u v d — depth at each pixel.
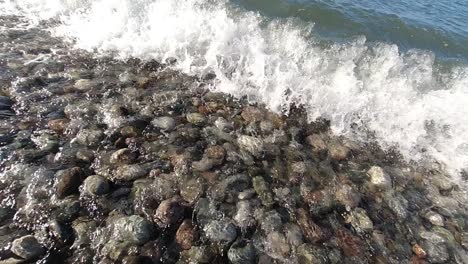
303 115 1.28
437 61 1.63
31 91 1.15
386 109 1.34
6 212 0.81
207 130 1.13
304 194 1.00
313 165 1.10
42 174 0.89
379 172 1.11
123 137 1.04
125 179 0.92
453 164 1.22
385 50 1.53
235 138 1.12
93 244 0.78
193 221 0.86
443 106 1.39
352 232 0.93
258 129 1.18
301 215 0.94
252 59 1.43
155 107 1.18
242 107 1.26
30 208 0.82
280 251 0.85
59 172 0.91
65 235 0.78
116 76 1.29
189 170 0.99
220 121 1.17
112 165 0.96
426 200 1.08
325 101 1.33
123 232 0.80
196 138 1.09
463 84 1.47
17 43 1.37
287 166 1.07
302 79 1.38
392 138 1.27
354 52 1.52
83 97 1.16
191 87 1.31
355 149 1.20
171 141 1.07
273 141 1.15
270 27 1.60
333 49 1.54
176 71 1.38
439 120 1.35
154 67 1.38
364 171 1.12
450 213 1.05
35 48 1.36
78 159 0.96
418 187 1.12
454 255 0.93
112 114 1.11
